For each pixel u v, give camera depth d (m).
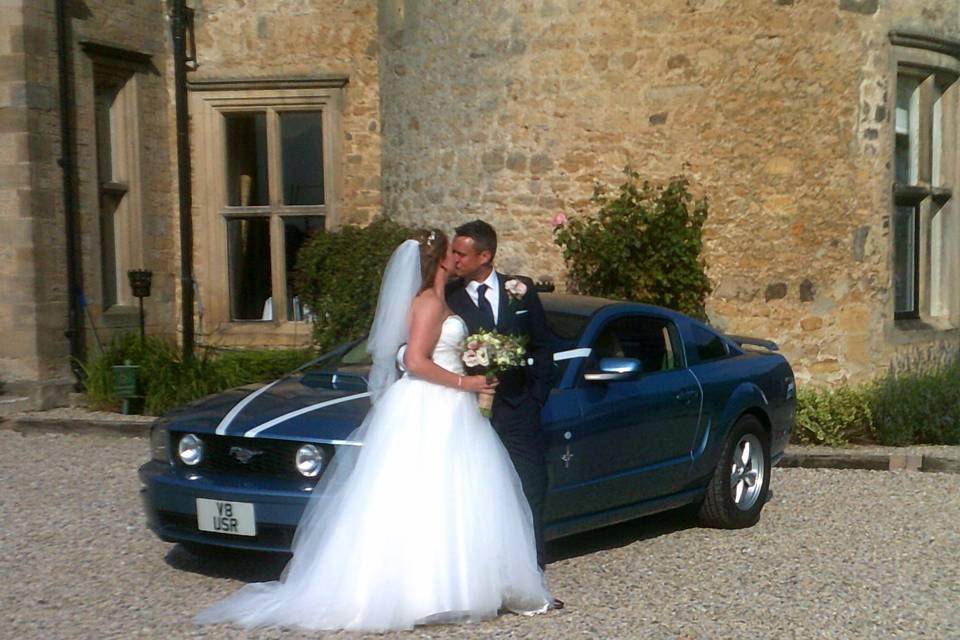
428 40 11.50
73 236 11.70
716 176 10.44
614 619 5.35
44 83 11.43
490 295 5.60
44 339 11.41
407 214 11.92
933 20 11.20
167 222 13.25
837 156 10.61
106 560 6.33
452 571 5.18
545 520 5.94
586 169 10.62
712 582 6.00
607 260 10.04
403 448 5.26
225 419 5.77
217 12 13.30
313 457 5.49
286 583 5.37
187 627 5.18
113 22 12.39
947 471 8.96
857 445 9.93
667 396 6.68
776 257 10.52
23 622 5.27
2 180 11.28
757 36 10.38
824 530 7.19
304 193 13.40
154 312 13.06
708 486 7.11
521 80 10.79
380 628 5.10
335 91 13.11
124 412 10.79
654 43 10.43
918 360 10.99
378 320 5.46
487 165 11.01
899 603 5.66
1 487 8.11
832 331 10.66
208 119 13.30
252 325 13.32
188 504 5.69
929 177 11.91
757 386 7.42
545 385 5.61
